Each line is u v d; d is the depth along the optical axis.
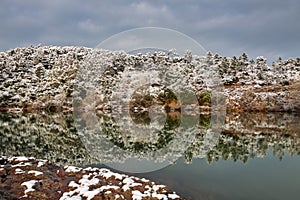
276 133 28.89
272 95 57.94
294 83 63.97
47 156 16.72
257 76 70.69
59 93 59.59
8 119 42.97
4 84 65.56
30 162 12.36
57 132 28.61
